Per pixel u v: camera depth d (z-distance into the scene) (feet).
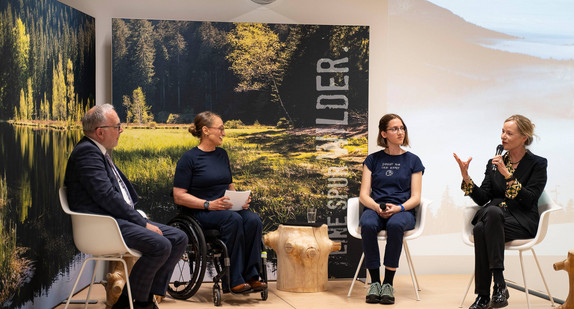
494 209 13.53
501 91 18.69
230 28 17.72
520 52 18.56
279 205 17.90
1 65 11.62
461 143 18.75
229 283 14.39
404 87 18.60
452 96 18.72
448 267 18.84
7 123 11.85
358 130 18.19
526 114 18.48
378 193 16.15
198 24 17.61
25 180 12.66
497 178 14.71
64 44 14.84
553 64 18.33
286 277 16.29
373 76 18.52
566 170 17.65
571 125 17.99
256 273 14.88
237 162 17.75
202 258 14.38
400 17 18.58
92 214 11.79
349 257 18.13
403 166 16.17
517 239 13.84
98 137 12.73
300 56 17.98
